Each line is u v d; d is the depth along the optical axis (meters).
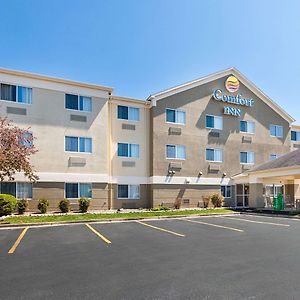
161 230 12.80
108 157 23.05
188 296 5.20
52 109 20.88
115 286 5.70
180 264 7.25
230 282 5.92
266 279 6.11
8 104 19.56
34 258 7.88
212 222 15.66
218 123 27.30
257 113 29.48
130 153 23.88
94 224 14.90
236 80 28.22
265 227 13.73
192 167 25.47
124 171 23.53
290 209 22.22
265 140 29.64
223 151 27.16
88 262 7.45
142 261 7.53
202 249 8.94
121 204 23.16
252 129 29.03
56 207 20.36
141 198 23.97
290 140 31.28
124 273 6.52
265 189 28.72
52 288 5.60
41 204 19.28
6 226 13.74
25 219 15.55
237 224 14.83
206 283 5.86
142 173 24.17
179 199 24.56
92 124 22.12
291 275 6.38
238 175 26.66
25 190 19.69
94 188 21.77
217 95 27.22
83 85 21.94
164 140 24.52
